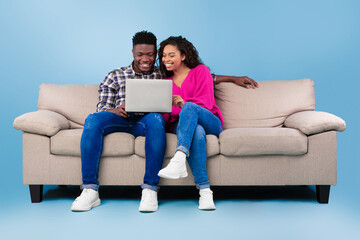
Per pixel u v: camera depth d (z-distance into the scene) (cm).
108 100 273
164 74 275
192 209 231
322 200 245
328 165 240
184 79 266
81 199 229
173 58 260
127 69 275
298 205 240
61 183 245
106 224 205
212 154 238
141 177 242
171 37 267
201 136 227
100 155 237
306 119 246
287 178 241
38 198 250
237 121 290
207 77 258
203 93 254
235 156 241
